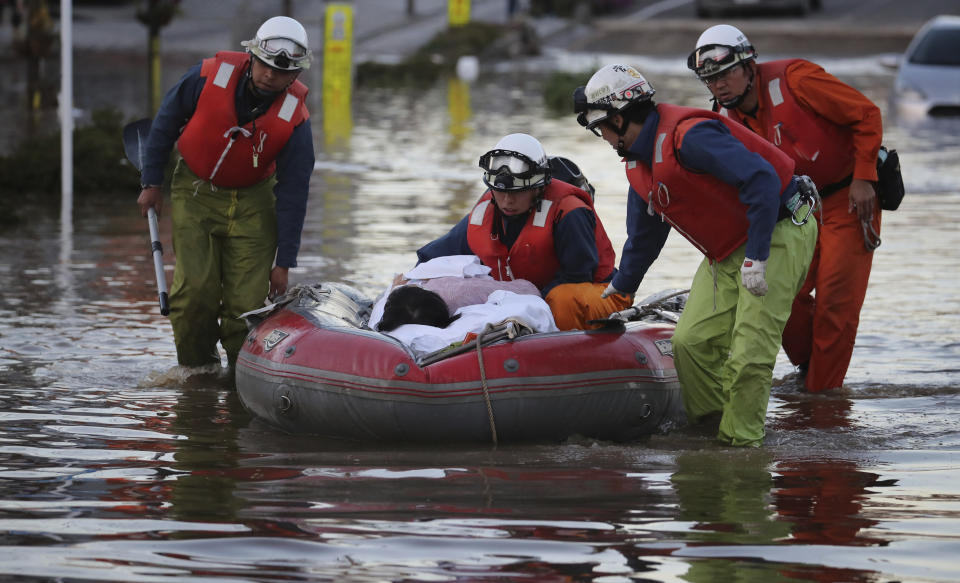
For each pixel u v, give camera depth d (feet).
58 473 64.64
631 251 78.74
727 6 481.87
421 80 362.53
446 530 55.36
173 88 88.79
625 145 73.41
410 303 79.05
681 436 76.95
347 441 73.92
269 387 75.92
